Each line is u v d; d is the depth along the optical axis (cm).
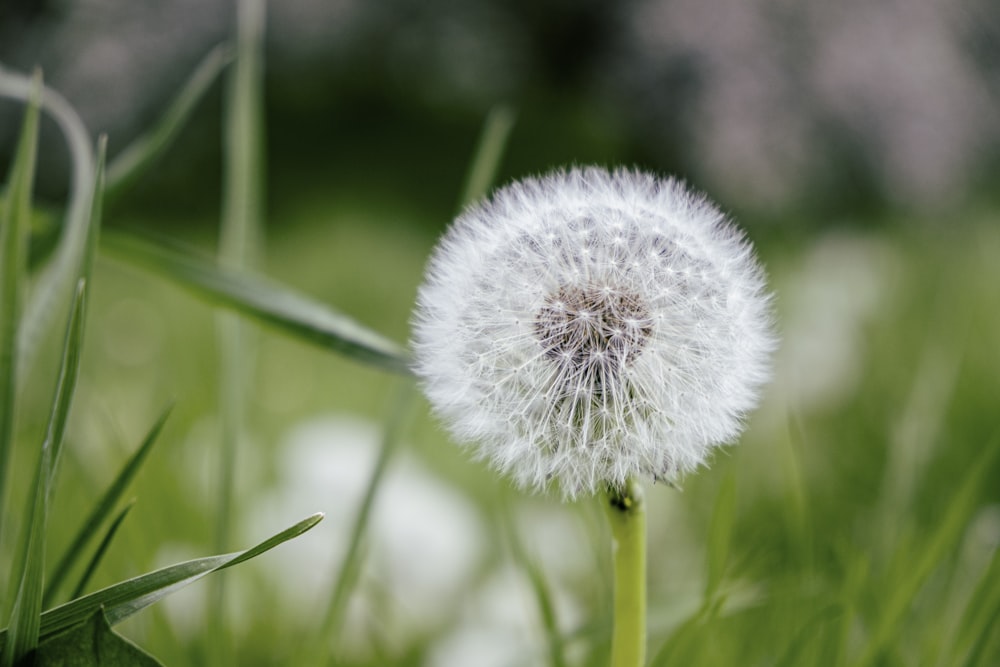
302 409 61
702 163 153
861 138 147
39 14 168
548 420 25
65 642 23
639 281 26
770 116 148
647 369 25
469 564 40
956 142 149
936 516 35
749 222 144
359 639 35
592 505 32
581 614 36
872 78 146
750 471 44
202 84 32
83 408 37
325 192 166
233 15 170
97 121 168
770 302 27
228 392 31
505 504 31
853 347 53
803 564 32
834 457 45
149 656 23
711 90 154
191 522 37
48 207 33
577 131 185
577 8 192
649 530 41
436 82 192
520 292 26
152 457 37
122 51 166
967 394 48
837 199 146
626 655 25
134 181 31
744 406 26
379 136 182
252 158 34
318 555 38
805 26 150
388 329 88
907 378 51
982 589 28
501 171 178
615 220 26
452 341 26
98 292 88
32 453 35
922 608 32
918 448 36
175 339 63
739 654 31
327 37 188
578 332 25
